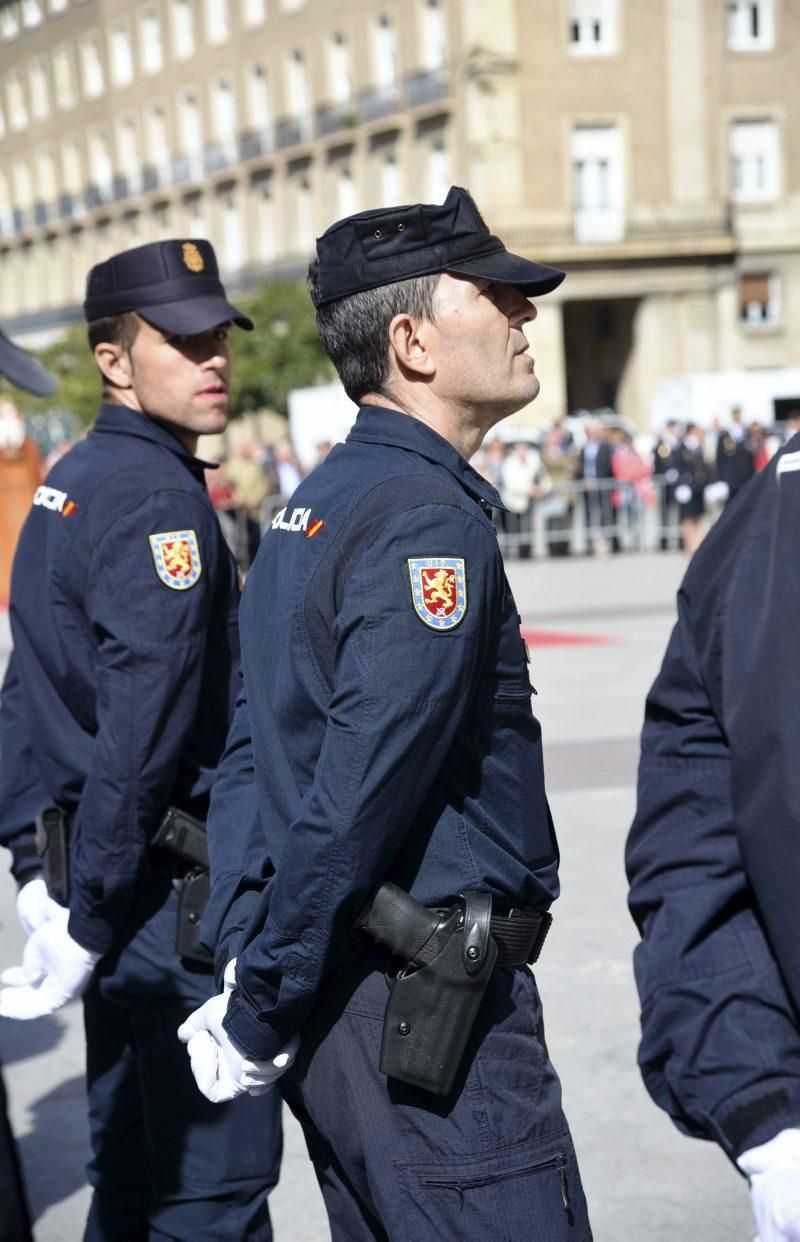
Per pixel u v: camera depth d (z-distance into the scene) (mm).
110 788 2633
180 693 2670
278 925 1924
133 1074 3016
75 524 2773
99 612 2684
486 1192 1961
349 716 1896
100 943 2680
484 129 39188
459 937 1956
